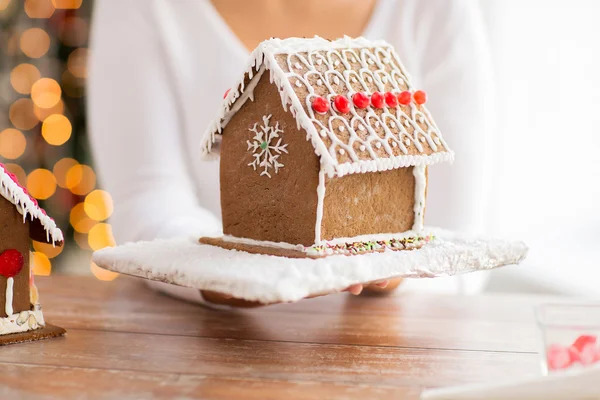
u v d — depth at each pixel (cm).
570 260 124
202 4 97
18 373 57
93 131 97
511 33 124
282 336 66
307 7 98
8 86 175
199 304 76
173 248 70
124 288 83
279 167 69
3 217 62
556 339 53
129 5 95
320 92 68
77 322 70
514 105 126
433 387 55
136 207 89
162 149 94
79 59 177
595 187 127
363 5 100
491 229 123
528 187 129
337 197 68
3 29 174
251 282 56
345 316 72
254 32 99
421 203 73
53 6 173
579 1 121
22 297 64
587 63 123
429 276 65
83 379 56
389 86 72
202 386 55
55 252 176
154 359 60
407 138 70
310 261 62
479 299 78
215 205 99
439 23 98
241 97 71
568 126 126
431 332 67
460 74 96
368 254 65
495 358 61
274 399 53
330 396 53
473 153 93
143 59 95
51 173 176
